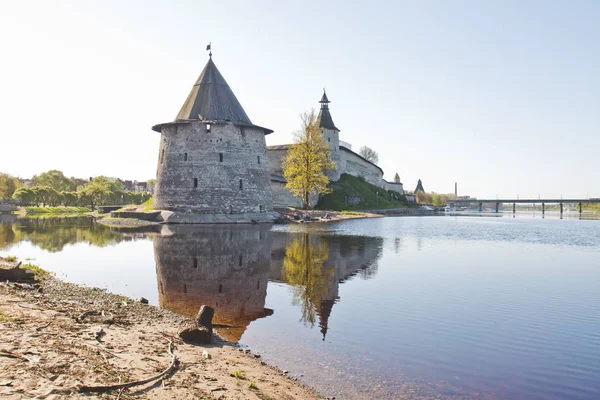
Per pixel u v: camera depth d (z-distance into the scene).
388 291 15.46
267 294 14.94
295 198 77.06
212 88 54.28
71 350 7.84
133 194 148.00
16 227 43.88
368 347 9.80
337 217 64.38
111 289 15.37
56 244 28.16
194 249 25.66
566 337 10.53
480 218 84.19
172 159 52.72
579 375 8.36
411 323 11.62
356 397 7.37
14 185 112.50
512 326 11.38
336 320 11.89
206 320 10.02
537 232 44.91
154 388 6.79
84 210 112.44
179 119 53.44
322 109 97.81
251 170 54.78
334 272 19.11
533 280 17.67
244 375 7.88
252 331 10.87
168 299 14.10
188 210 50.84
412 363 8.88
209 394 6.81
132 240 30.36
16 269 14.56
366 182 115.00
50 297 12.53
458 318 12.13
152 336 9.55
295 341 10.13
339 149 99.69
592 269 20.55
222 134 52.50
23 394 5.85
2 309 10.24
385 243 30.92
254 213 53.50
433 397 7.43
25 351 7.48
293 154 68.69
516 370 8.59
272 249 26.11
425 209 142.12
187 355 8.58
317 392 7.50
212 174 51.59
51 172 134.50
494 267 20.94
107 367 7.27
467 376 8.29
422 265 21.25
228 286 16.12
